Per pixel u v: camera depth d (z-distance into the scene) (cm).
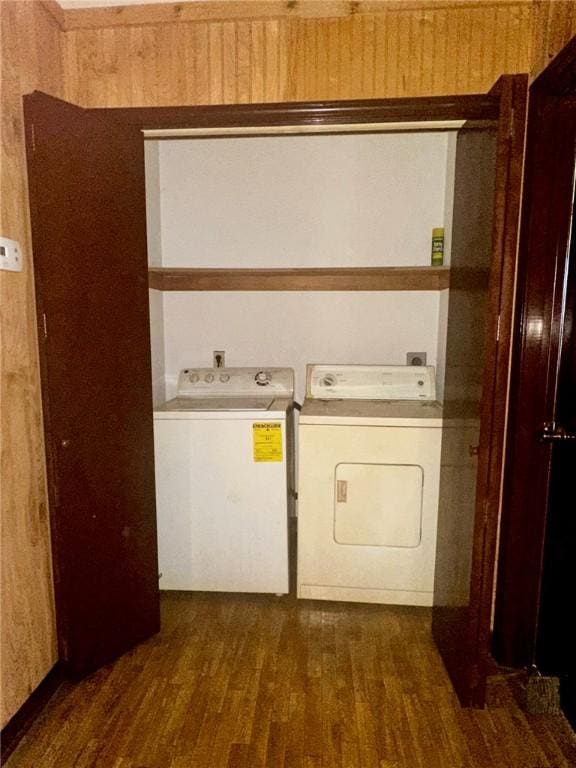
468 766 152
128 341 192
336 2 168
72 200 167
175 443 231
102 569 187
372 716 170
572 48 134
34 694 170
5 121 152
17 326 160
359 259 275
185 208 279
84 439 177
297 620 225
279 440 227
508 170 141
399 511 223
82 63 179
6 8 152
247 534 234
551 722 168
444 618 194
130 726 166
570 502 165
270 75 173
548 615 180
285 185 273
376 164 268
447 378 201
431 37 167
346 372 265
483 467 154
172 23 174
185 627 220
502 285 146
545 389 172
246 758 154
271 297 282
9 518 158
